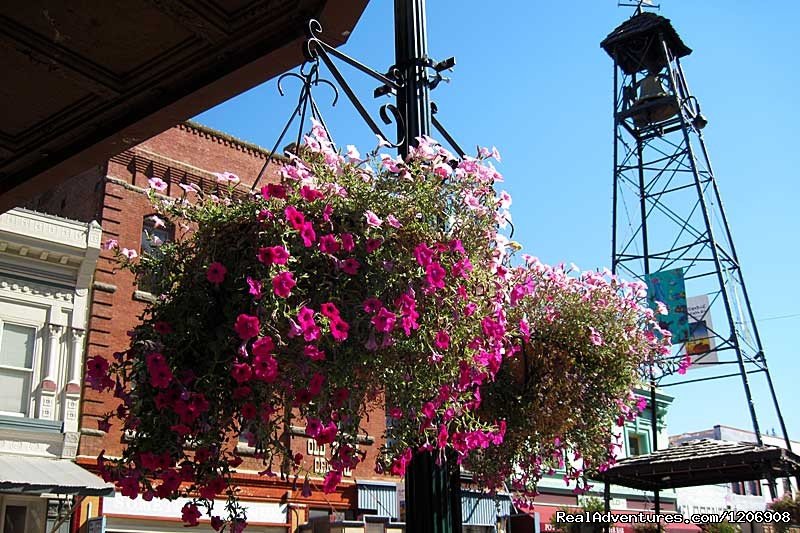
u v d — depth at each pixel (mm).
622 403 5137
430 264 3207
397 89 4195
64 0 3096
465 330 3381
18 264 13250
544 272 4879
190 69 3543
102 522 12852
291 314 2980
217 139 16266
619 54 18125
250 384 3023
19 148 4129
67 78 3559
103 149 4086
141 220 14789
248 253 3158
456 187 3559
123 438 3148
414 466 3756
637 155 18172
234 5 3184
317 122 3471
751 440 35656
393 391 3246
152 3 3115
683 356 5730
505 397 4535
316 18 3283
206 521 14227
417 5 4340
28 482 11750
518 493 5129
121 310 14266
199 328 3119
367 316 3139
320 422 3047
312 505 15852
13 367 12945
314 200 3217
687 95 17922
